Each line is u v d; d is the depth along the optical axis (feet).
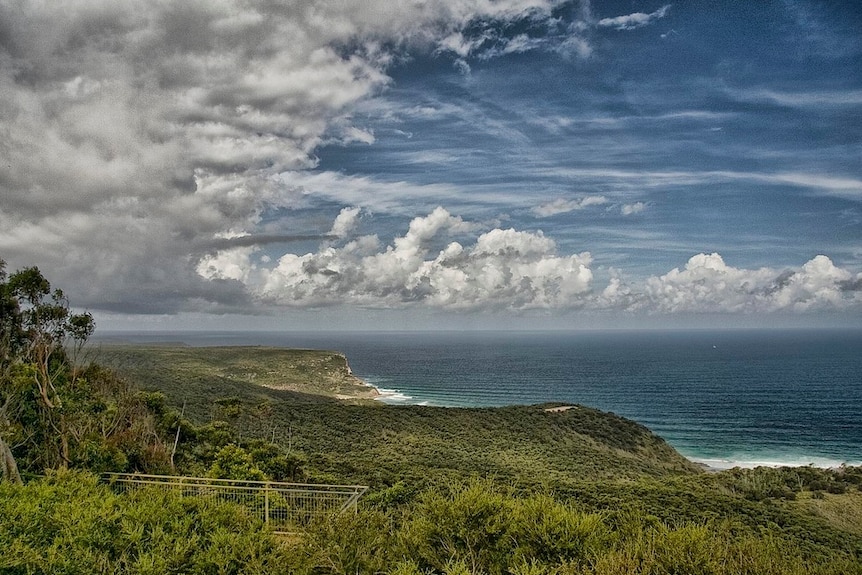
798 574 27.20
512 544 31.48
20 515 31.73
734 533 39.99
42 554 28.96
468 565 29.96
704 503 105.50
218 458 76.13
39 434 59.06
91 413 66.64
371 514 33.04
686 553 27.76
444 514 31.91
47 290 64.69
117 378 82.99
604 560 27.58
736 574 26.71
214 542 30.27
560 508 32.53
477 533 31.22
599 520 31.86
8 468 48.47
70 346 68.49
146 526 31.60
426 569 30.86
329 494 43.14
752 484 155.33
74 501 33.40
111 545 30.14
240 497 42.96
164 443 77.46
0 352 59.82
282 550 30.78
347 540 30.12
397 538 32.07
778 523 100.12
